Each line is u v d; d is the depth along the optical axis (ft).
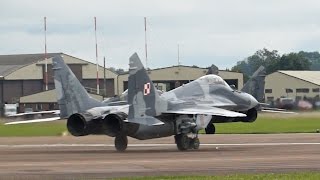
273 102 488.02
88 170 159.63
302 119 450.71
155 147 251.19
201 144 258.78
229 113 244.01
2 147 255.50
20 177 145.28
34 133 344.90
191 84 276.00
